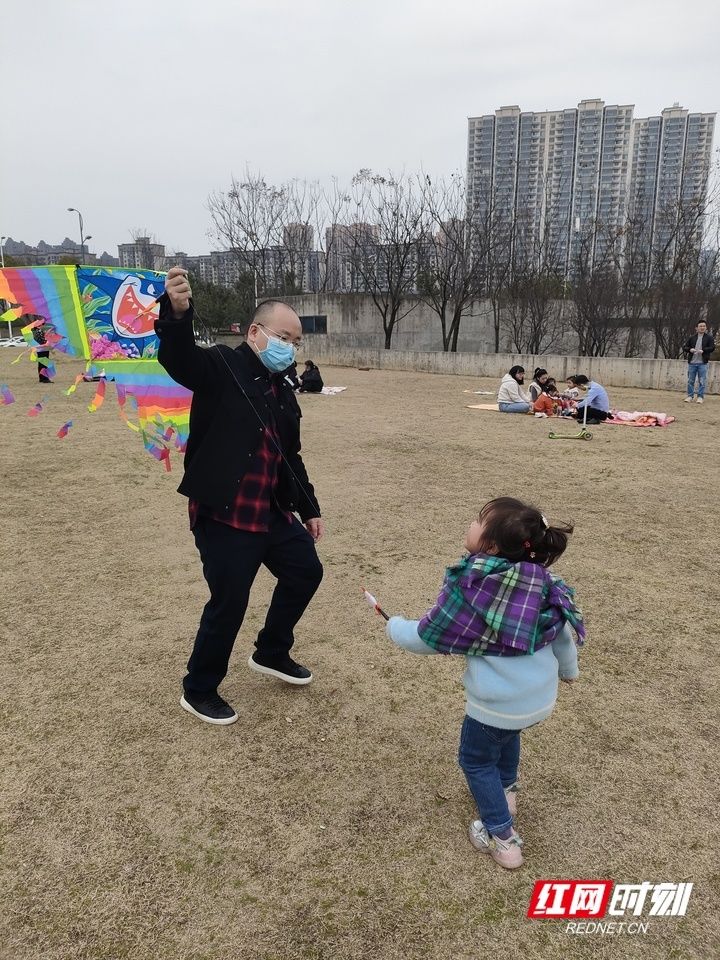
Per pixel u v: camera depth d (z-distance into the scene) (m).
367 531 5.42
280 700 3.11
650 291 23.23
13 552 4.89
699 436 9.86
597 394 10.96
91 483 6.80
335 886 2.12
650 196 30.17
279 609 3.05
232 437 2.66
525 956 1.90
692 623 3.92
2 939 1.91
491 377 20.00
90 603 4.08
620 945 1.95
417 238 27.97
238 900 2.06
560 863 2.23
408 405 13.20
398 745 2.81
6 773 2.60
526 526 2.08
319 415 11.69
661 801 2.51
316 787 2.55
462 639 2.12
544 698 2.14
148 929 1.96
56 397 12.81
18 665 3.37
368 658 3.48
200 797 2.49
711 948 1.94
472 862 2.22
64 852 2.22
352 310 28.77
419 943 1.93
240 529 2.67
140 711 3.00
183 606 4.05
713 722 3.00
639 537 5.36
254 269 35.00
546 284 25.38
